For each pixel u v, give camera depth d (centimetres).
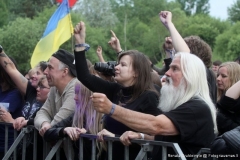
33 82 581
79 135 452
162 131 378
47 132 475
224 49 6369
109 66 484
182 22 7638
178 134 381
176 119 378
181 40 494
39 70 582
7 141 547
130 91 444
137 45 7656
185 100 387
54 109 521
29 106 579
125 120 377
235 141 350
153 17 8162
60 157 494
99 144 457
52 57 507
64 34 509
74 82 504
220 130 410
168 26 506
